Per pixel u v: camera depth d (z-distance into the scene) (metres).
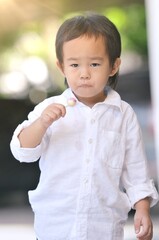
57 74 15.73
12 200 13.45
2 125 13.59
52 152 4.27
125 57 17.20
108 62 4.25
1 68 16.64
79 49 4.15
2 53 16.81
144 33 17.36
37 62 16.72
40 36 16.80
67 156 4.25
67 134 4.27
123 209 4.37
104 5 15.82
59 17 15.78
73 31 4.17
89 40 4.15
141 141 4.50
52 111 4.04
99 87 4.23
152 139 11.83
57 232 4.26
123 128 4.42
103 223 4.26
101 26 4.20
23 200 13.43
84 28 4.16
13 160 13.47
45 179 4.29
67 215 4.23
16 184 13.43
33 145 4.16
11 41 16.91
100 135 4.30
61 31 4.25
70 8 15.48
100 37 4.18
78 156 4.25
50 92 14.95
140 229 4.32
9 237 10.10
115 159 4.34
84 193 4.20
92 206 4.23
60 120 4.29
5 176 13.45
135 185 4.47
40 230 4.33
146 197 4.44
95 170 4.24
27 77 15.90
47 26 16.53
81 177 4.22
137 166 4.48
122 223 4.39
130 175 4.49
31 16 15.92
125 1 15.95
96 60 4.18
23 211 12.71
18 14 15.86
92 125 4.29
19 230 10.69
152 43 9.23
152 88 9.34
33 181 13.43
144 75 13.26
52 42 16.64
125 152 4.47
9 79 15.97
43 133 4.12
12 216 12.14
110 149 4.31
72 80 4.21
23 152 4.18
